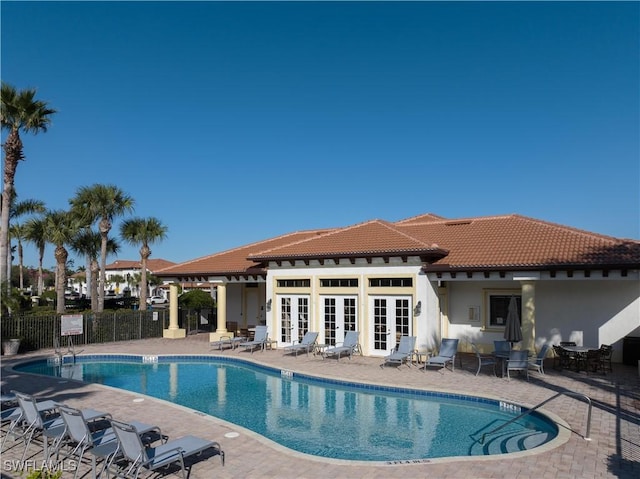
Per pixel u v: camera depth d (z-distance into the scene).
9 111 25.11
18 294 25.48
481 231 24.34
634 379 16.44
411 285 20.86
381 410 13.95
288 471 8.52
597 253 18.56
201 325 35.75
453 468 8.54
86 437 8.78
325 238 24.59
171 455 8.16
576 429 10.77
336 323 22.70
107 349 25.11
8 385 16.42
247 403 14.97
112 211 38.19
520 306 21.62
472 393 14.36
